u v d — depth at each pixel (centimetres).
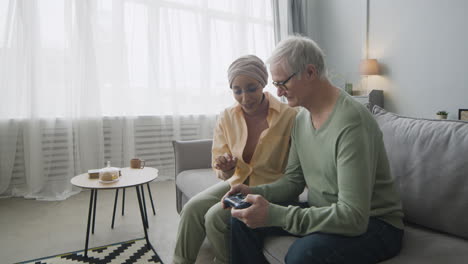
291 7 415
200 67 346
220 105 362
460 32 296
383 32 362
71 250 163
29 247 166
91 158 284
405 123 116
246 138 131
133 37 307
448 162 96
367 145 81
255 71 121
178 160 195
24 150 261
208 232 117
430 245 89
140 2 310
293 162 113
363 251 79
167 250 163
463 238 94
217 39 356
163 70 324
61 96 271
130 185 152
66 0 267
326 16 429
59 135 272
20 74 256
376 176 92
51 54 265
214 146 141
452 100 305
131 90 309
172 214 220
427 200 99
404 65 344
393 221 90
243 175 129
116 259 152
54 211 225
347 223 76
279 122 128
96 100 283
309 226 81
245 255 98
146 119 319
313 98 94
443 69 310
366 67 356
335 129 86
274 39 402
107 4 291
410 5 334
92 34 279
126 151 303
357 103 88
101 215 216
